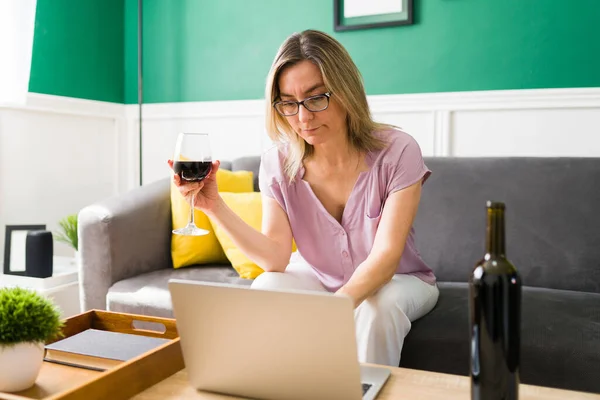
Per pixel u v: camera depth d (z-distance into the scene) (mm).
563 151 2420
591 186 1987
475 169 2156
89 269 2045
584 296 1800
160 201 2289
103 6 3223
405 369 1084
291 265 1770
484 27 2527
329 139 1543
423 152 2652
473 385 810
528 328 1493
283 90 1503
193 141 1369
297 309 878
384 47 2711
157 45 3250
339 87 1482
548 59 2432
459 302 1713
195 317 963
